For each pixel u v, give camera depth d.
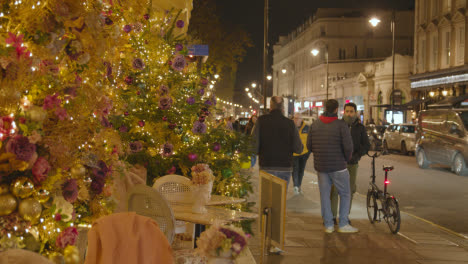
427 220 9.71
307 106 93.25
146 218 3.04
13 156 2.95
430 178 16.59
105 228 2.93
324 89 84.06
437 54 42.59
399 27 83.50
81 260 3.84
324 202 8.00
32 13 3.17
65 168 3.47
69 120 3.49
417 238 7.87
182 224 5.63
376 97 58.66
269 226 5.64
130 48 6.36
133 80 6.61
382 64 57.47
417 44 46.62
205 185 4.87
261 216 5.77
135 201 4.11
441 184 15.09
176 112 7.15
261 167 7.62
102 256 2.87
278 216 5.48
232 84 29.16
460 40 39.09
